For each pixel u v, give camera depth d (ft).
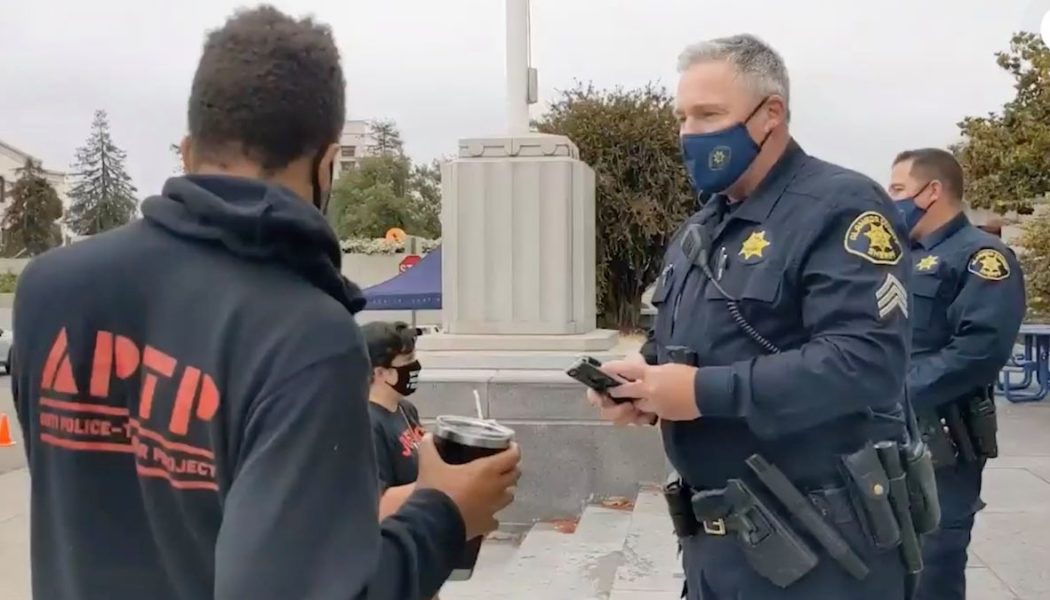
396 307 42.83
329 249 4.43
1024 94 55.52
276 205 4.26
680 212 53.47
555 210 23.59
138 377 4.39
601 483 21.48
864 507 7.40
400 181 156.76
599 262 53.06
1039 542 17.62
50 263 4.72
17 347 4.76
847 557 7.39
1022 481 22.91
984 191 56.39
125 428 4.45
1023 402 38.99
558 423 21.54
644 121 53.47
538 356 22.68
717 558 7.84
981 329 11.64
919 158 12.54
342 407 4.08
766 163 7.73
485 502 5.11
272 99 4.45
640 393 7.22
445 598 15.62
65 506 4.49
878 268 7.04
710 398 7.04
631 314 54.03
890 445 7.51
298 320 4.14
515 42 26.21
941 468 11.83
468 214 23.86
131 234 4.61
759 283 7.39
